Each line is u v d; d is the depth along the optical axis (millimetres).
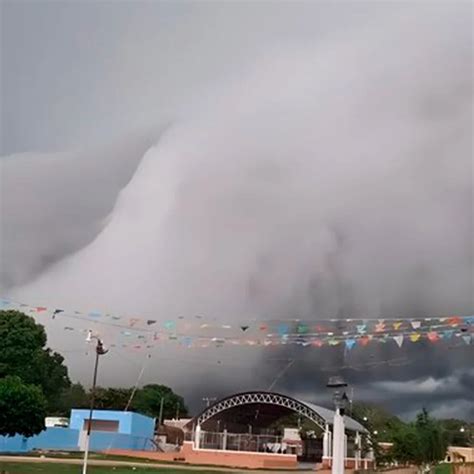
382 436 93688
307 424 85062
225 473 54094
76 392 105000
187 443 75750
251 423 86625
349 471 63281
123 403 109562
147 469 51750
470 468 56562
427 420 82250
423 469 69562
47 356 85500
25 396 55031
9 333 73812
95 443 80188
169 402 117438
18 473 40219
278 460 71688
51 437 76312
